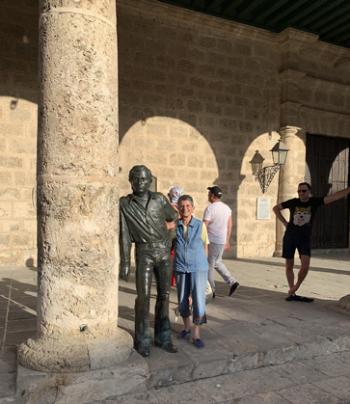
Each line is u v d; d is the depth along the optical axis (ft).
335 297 20.47
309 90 37.60
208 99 33.78
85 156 10.86
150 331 14.43
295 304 18.81
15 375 11.05
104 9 11.15
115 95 11.58
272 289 22.15
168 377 11.36
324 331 14.90
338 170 40.68
